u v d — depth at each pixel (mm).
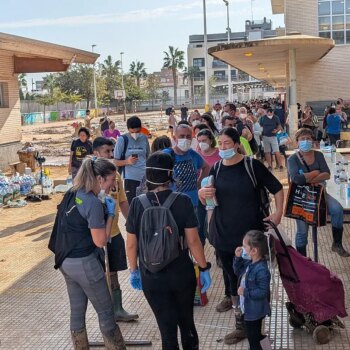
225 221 5027
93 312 6230
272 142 15695
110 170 4566
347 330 5363
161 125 45438
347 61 26703
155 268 4031
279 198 4934
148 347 5324
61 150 27891
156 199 4125
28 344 5559
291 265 5066
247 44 18016
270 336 5242
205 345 5273
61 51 17438
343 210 7234
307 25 27062
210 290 6688
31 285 7340
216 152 7172
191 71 120688
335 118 17672
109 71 107188
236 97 72750
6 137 18938
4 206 12781
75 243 4484
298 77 27016
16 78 19609
